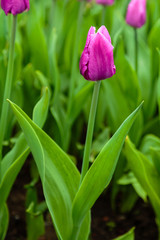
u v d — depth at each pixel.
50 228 1.04
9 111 1.02
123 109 1.02
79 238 0.78
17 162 0.77
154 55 1.05
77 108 1.05
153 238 1.04
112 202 1.10
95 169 0.70
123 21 1.23
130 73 0.99
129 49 1.17
